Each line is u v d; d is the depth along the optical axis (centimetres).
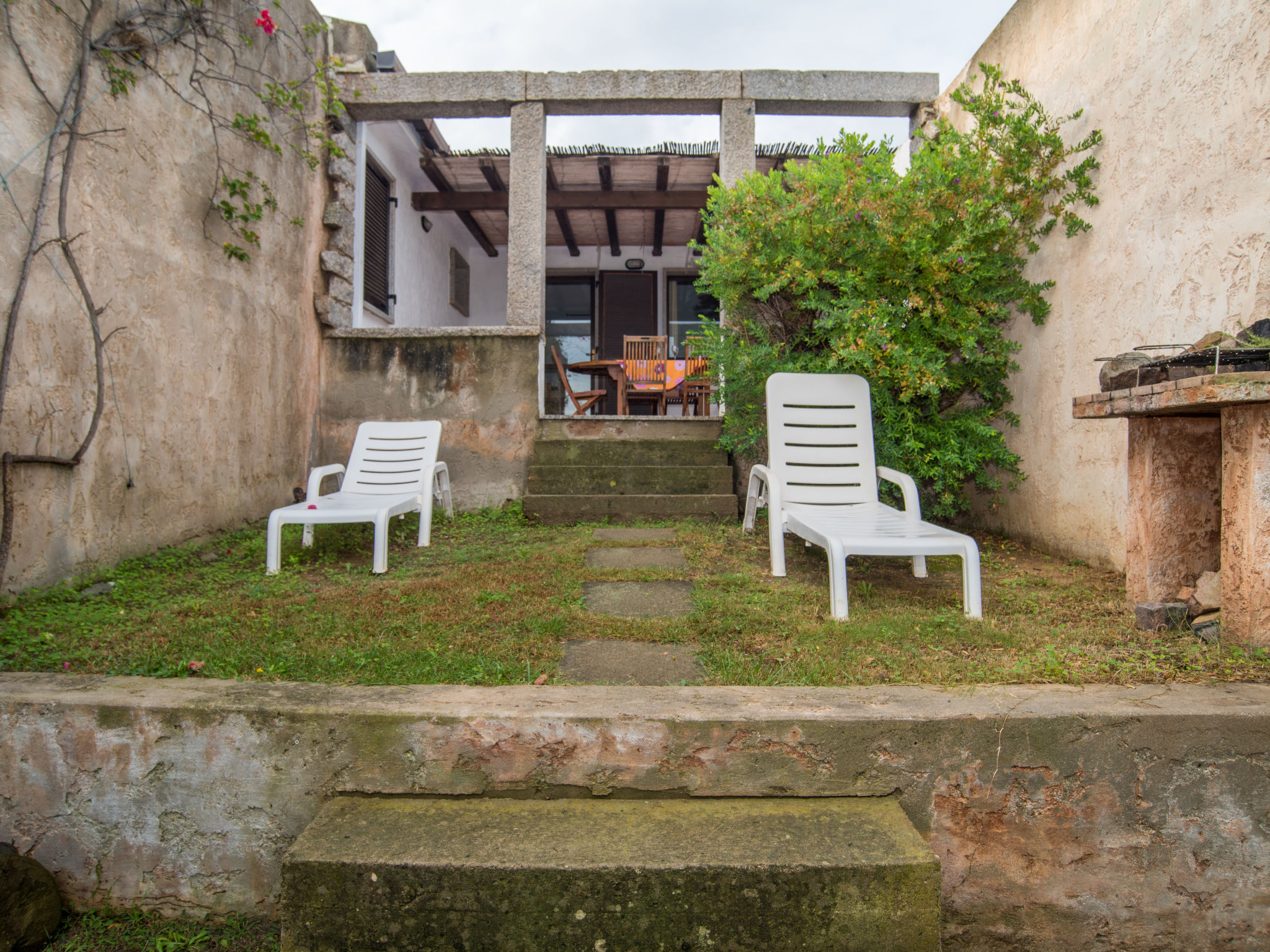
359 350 648
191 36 458
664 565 410
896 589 366
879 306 432
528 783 200
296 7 591
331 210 647
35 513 344
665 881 168
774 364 479
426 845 177
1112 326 396
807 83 638
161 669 234
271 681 225
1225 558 253
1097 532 413
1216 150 324
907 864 170
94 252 380
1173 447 290
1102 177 404
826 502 422
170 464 441
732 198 479
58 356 357
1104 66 401
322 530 489
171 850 210
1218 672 231
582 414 831
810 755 198
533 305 652
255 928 208
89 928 209
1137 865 202
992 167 453
